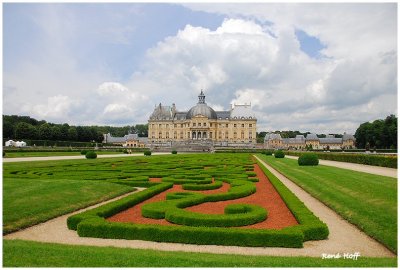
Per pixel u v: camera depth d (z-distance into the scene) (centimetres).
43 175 4431
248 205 2578
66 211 2727
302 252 1808
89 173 4700
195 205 2803
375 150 16300
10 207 2520
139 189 3806
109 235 2009
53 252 1579
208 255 1641
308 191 3653
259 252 1794
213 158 8631
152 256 1552
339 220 2512
